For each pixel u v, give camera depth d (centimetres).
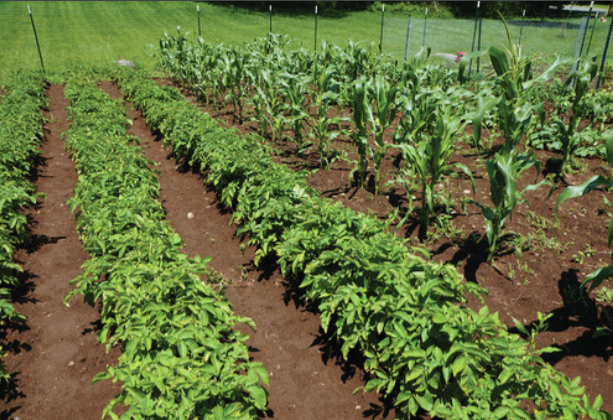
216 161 564
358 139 570
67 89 1056
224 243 520
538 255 462
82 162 596
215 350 279
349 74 1065
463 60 493
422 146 475
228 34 2409
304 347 378
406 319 275
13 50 1783
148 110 845
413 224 518
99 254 401
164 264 353
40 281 455
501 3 3428
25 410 323
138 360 280
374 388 337
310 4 3694
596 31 1734
